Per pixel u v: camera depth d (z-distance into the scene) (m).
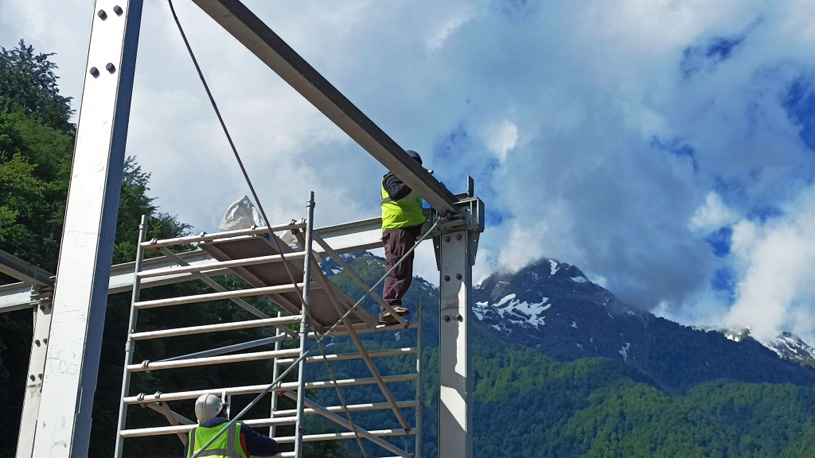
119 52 4.52
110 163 4.34
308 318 6.14
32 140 40.69
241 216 7.00
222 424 5.55
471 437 7.84
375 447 73.25
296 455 5.64
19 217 34.97
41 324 9.52
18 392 29.66
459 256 8.34
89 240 4.25
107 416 30.34
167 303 6.71
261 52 6.14
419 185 7.83
